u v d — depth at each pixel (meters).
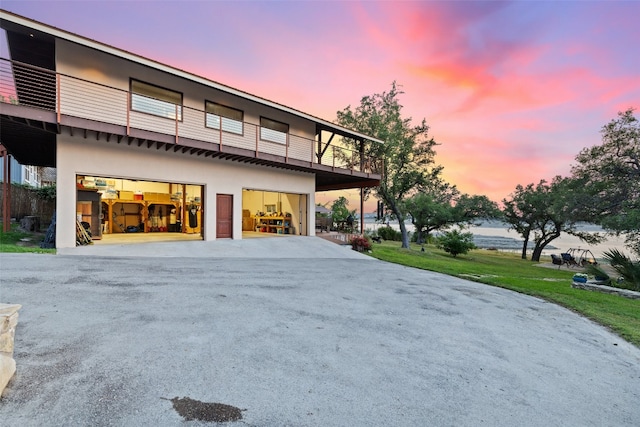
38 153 12.62
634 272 9.55
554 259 24.16
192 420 2.03
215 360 2.89
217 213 12.96
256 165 14.19
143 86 11.05
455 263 16.36
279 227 17.67
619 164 16.72
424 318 4.71
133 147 10.70
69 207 9.44
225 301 4.82
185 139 10.84
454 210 29.48
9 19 7.88
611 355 3.82
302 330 3.82
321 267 9.24
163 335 3.37
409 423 2.17
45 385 2.31
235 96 13.23
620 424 2.37
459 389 2.70
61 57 9.41
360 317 4.52
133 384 2.41
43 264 6.57
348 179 18.30
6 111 7.71
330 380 2.68
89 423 1.94
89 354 2.84
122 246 10.17
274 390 2.46
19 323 3.45
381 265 10.84
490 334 4.21
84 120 8.81
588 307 6.32
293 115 15.34
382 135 20.23
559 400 2.65
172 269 7.18
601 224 16.11
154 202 15.41
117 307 4.18
